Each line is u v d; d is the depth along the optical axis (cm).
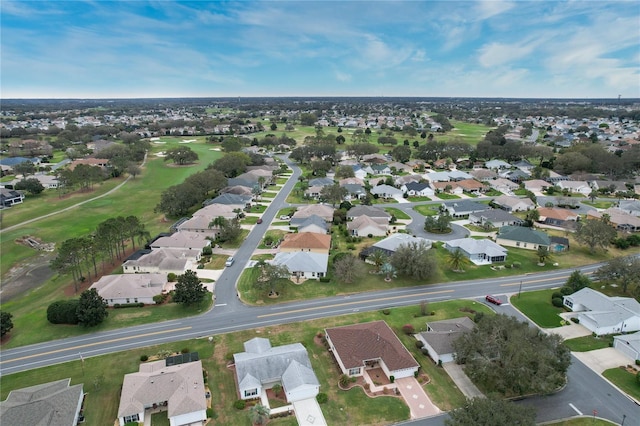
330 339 7069
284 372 6250
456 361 6794
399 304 8644
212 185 16850
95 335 7556
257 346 6756
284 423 5497
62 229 13312
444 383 6309
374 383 6303
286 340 7325
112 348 7150
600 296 8300
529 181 18925
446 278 9856
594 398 5988
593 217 13725
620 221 13250
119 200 16700
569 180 19325
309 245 11081
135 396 5700
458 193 18050
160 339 7394
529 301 8756
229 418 5584
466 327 7262
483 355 6131
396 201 16850
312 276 9812
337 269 9406
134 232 11200
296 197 17325
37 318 8181
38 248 11931
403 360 6500
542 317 8156
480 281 9725
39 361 6838
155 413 5706
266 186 19300
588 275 9994
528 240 11725
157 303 8625
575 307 8400
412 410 5738
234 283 9538
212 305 8569
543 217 14050
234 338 7400
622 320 7662
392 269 9531
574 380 6366
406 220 14262
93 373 6512
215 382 6266
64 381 6122
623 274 8881
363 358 6594
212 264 10569
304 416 5616
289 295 9006
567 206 15625
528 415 4825
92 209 15438
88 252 9475
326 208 14338
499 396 5403
